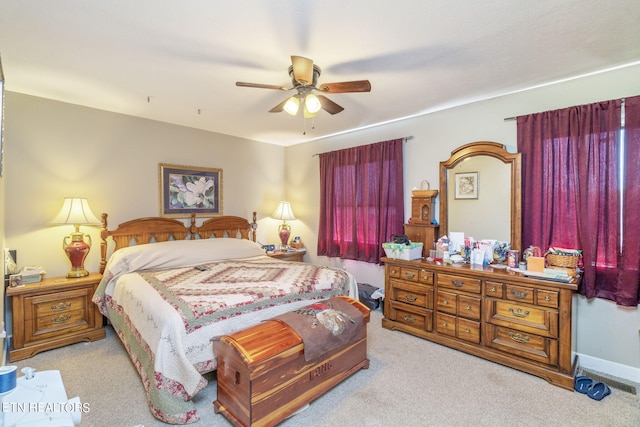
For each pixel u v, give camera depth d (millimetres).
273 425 1753
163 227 3756
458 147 3225
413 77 2498
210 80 2531
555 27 1803
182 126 3969
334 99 2994
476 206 3074
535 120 2697
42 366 2449
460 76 2488
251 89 2725
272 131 4277
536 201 2689
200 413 1910
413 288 3068
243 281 2566
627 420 1847
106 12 1639
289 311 2299
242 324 2104
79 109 3195
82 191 3232
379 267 3957
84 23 1740
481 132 3066
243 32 1835
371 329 3264
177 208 3916
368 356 2654
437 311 2893
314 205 4812
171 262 3152
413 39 1924
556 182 2596
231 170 4500
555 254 2459
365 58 2166
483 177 3025
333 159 4391
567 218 2543
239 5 1582
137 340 2129
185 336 1850
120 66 2287
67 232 3141
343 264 4395
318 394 2018
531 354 2342
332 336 2033
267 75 2438
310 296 2529
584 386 2125
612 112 2312
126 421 1817
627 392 2145
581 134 2449
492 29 1823
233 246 3721
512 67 2330
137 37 1891
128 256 2977
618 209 2314
